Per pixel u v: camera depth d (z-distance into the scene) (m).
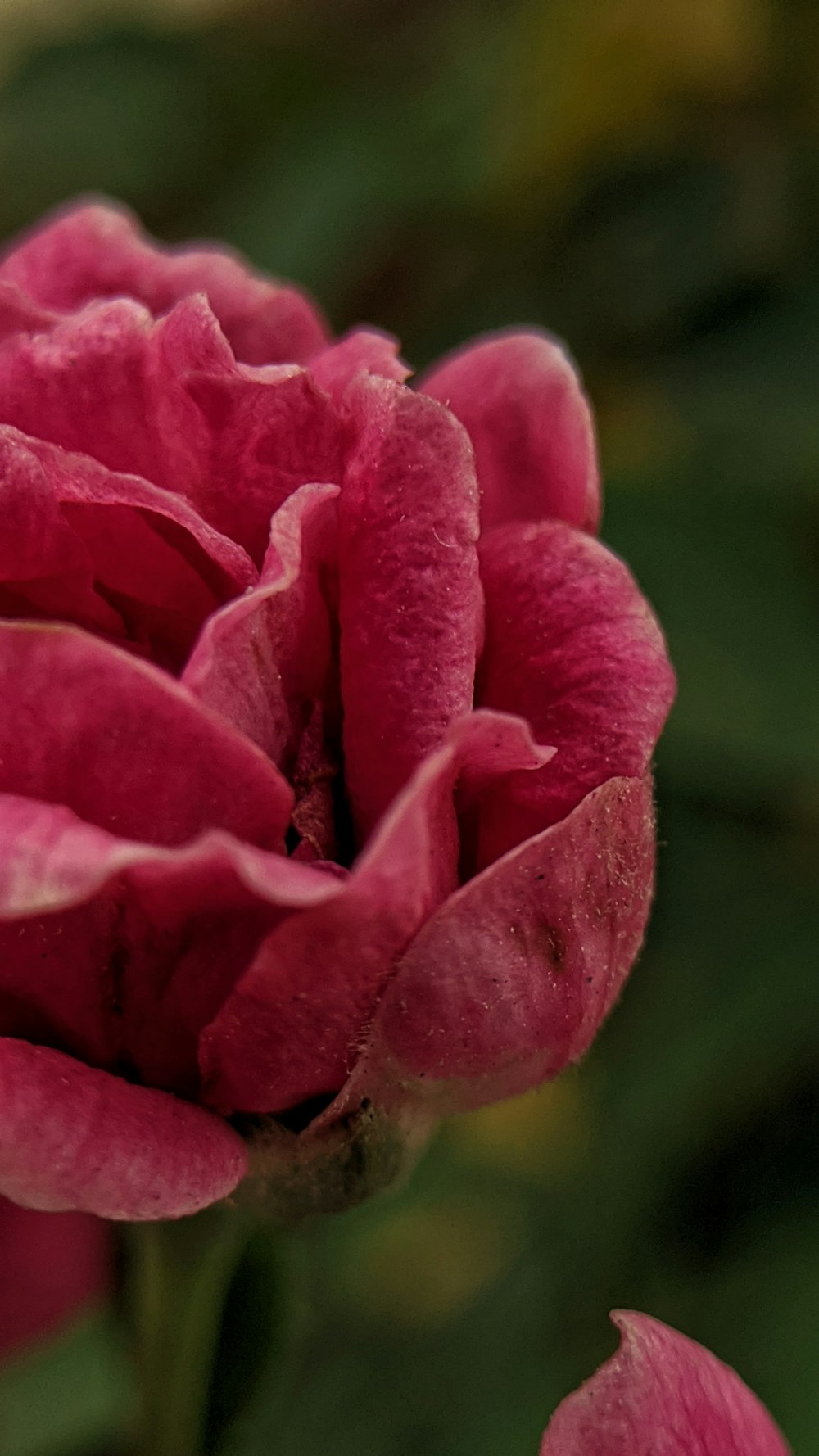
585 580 0.13
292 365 0.12
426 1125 0.12
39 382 0.12
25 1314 0.16
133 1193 0.12
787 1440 0.16
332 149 0.19
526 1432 0.17
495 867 0.12
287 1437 0.17
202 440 0.12
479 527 0.13
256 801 0.12
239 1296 0.14
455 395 0.13
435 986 0.12
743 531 0.18
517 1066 0.12
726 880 0.18
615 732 0.12
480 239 0.19
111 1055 0.12
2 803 0.11
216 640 0.12
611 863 0.12
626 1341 0.12
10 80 0.20
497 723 0.12
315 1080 0.12
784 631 0.17
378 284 0.19
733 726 0.17
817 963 0.18
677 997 0.18
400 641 0.12
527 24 0.18
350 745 0.12
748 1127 0.18
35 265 0.14
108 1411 0.15
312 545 0.12
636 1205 0.17
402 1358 0.18
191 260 0.14
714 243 0.18
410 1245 0.20
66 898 0.11
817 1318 0.17
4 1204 0.16
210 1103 0.12
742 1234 0.17
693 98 0.18
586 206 0.19
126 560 0.12
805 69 0.18
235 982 0.12
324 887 0.11
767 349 0.18
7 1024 0.12
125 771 0.11
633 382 0.18
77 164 0.20
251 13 0.21
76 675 0.11
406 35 0.21
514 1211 0.20
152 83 0.20
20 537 0.12
